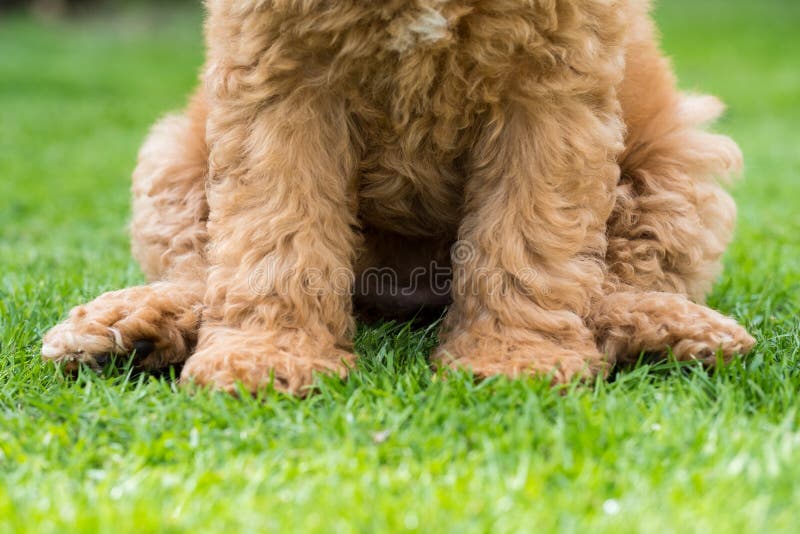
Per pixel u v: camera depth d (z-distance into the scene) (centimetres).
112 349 386
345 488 279
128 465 302
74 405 349
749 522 256
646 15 455
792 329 441
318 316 385
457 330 394
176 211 456
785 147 1180
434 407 338
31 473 298
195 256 443
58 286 520
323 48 359
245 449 314
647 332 392
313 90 372
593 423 320
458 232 405
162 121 510
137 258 498
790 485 276
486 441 304
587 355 380
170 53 2425
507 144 382
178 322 396
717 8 3045
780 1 3122
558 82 367
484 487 280
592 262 396
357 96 374
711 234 457
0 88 1745
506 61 359
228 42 375
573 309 388
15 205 864
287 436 319
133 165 1114
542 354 374
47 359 389
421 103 371
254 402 343
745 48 2322
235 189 385
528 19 352
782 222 735
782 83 1820
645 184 444
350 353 392
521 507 267
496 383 352
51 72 1966
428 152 393
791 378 370
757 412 337
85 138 1307
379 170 402
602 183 389
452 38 350
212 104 392
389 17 345
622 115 419
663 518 260
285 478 289
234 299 382
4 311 467
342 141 385
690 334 388
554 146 374
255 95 372
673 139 451
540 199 378
